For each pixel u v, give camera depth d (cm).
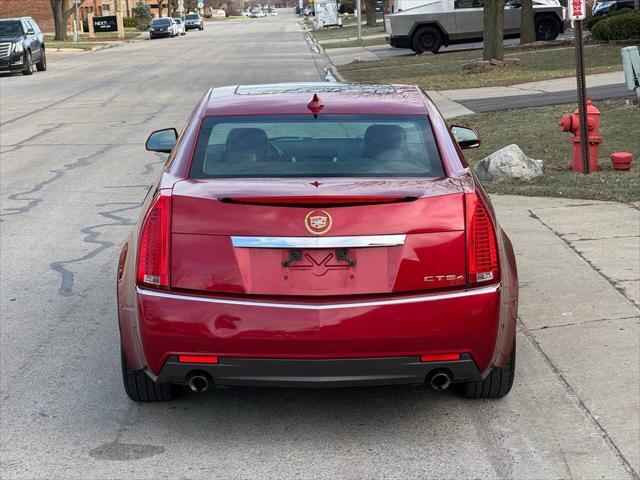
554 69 2444
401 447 449
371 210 424
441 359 427
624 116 1477
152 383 489
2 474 423
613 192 985
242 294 424
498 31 2636
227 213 427
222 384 434
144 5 9000
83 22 8062
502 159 1087
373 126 498
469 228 432
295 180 452
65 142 1641
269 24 11338
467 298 424
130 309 446
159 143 619
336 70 3077
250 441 458
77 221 991
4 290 732
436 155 479
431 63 3016
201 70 3438
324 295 423
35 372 553
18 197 1134
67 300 704
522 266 740
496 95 2012
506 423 474
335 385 427
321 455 441
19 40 3416
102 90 2716
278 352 419
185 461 436
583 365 539
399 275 424
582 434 457
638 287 670
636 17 2941
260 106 520
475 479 414
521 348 571
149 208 447
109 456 442
